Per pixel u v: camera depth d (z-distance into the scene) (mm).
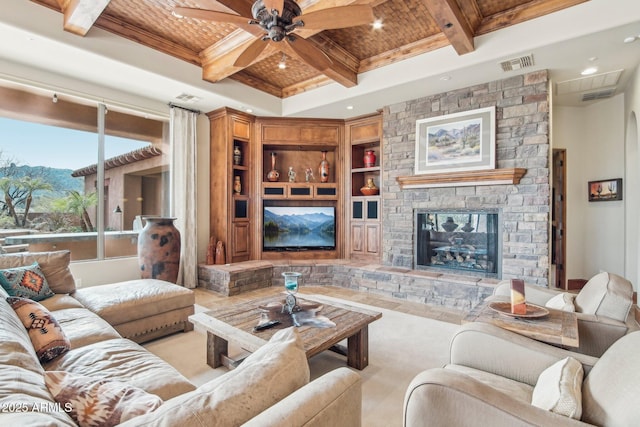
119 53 3564
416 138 4637
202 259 5402
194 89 4379
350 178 5723
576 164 5074
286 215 5738
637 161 3861
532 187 3781
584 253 5051
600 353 1868
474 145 4133
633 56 3377
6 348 1194
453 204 4359
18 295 2510
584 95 4605
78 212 4176
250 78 4977
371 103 4922
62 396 944
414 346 2932
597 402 1051
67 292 2912
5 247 3672
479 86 4125
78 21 3049
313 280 5230
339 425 995
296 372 1085
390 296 4594
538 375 1463
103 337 2049
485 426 1007
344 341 3127
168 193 5070
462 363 1659
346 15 2170
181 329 3162
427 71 3902
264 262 5375
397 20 3480
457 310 3982
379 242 5344
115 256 4496
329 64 2838
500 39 3379
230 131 5316
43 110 3916
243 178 5676
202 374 2439
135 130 4703
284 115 5539
